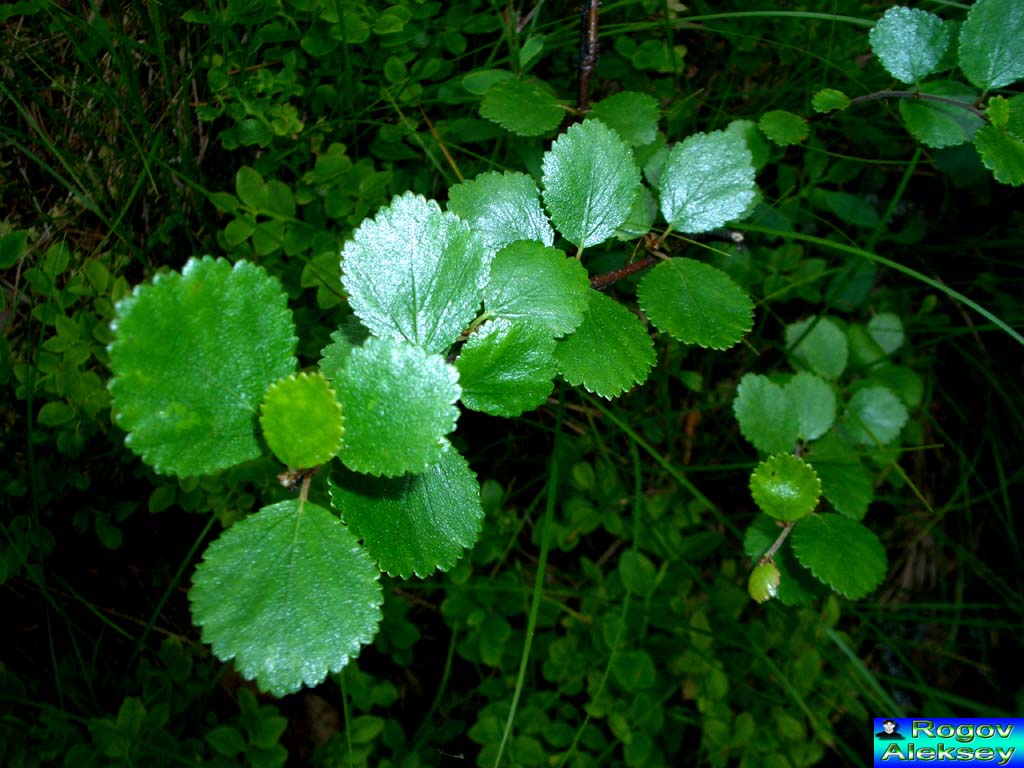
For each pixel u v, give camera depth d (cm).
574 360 15
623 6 32
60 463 28
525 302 15
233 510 29
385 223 14
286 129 28
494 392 14
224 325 12
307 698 33
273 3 27
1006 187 38
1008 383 41
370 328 14
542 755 32
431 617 35
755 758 34
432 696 35
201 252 30
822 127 35
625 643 33
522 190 17
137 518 31
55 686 29
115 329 11
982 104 19
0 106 26
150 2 25
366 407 12
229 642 12
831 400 26
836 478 25
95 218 28
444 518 14
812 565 19
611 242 30
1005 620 43
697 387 35
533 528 35
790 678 35
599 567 36
